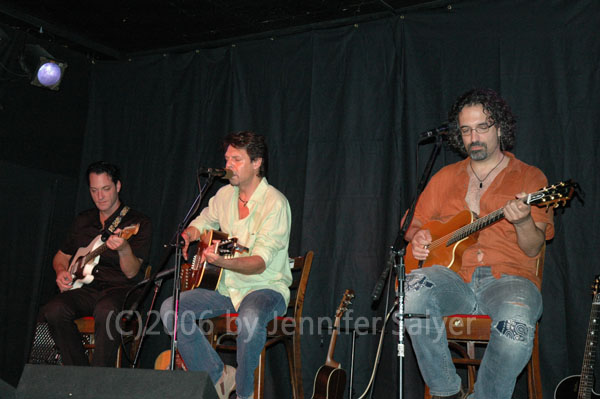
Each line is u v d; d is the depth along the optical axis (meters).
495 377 2.82
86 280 4.43
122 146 5.59
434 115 4.33
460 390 3.13
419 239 3.28
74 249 4.70
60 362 4.27
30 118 5.30
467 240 3.23
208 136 5.21
